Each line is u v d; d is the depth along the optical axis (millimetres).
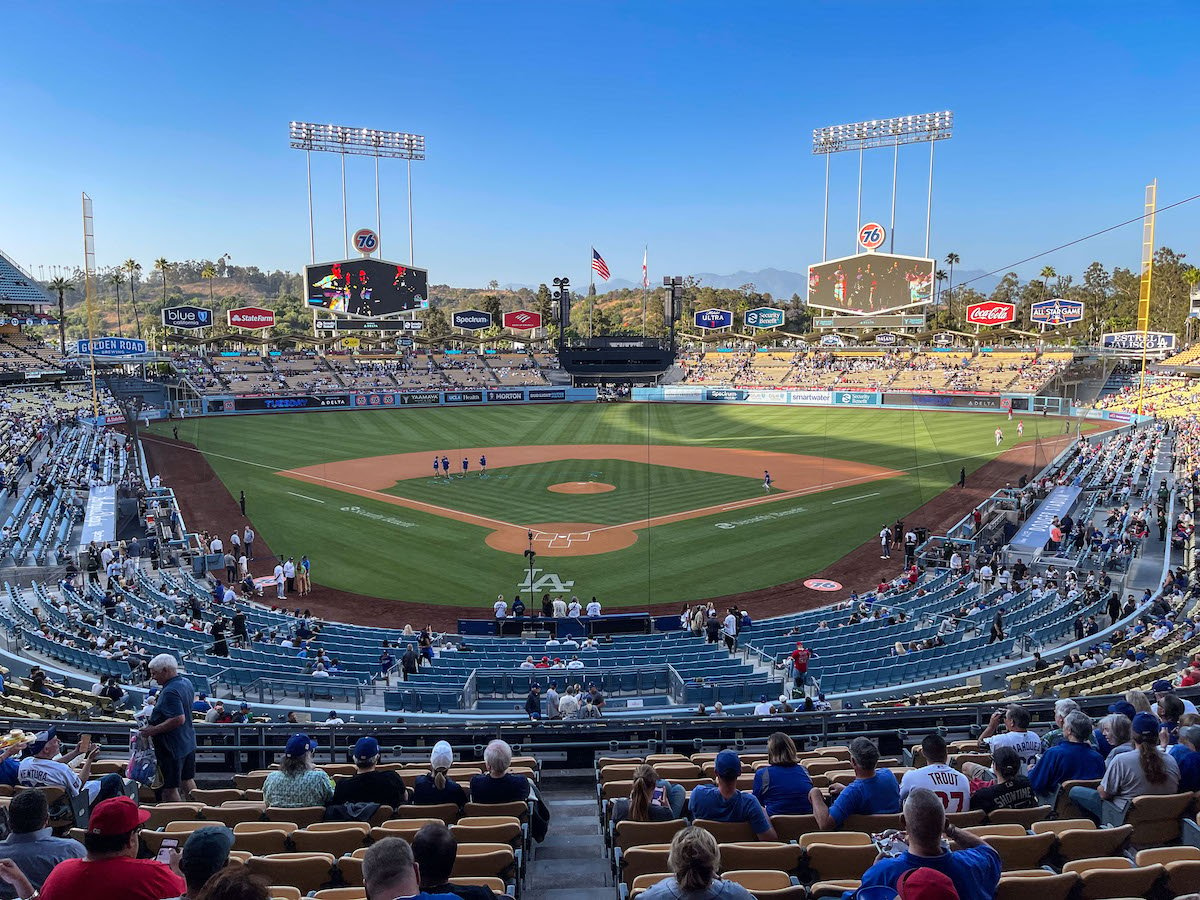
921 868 4492
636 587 33719
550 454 65500
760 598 32531
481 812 9172
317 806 9172
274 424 83188
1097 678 18234
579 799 12477
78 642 23781
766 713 16562
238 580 34875
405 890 4590
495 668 23281
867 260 101188
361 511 46094
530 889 9062
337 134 103312
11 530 37031
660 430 79375
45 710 17062
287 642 24984
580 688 19094
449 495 50156
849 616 28891
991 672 21484
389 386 103625
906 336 104188
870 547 39156
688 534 41250
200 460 62312
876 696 20375
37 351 99312
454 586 34000
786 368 108125
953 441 69688
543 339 123125
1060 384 91125
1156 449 56344
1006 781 8578
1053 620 26875
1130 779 8000
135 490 47062
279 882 7707
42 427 68188
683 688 20094
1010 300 192125
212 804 10688
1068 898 6625
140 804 10656
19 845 6414
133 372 99250
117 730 12977
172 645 24375
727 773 8133
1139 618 25891
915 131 98875
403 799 9586
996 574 33188
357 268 103062
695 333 127938
